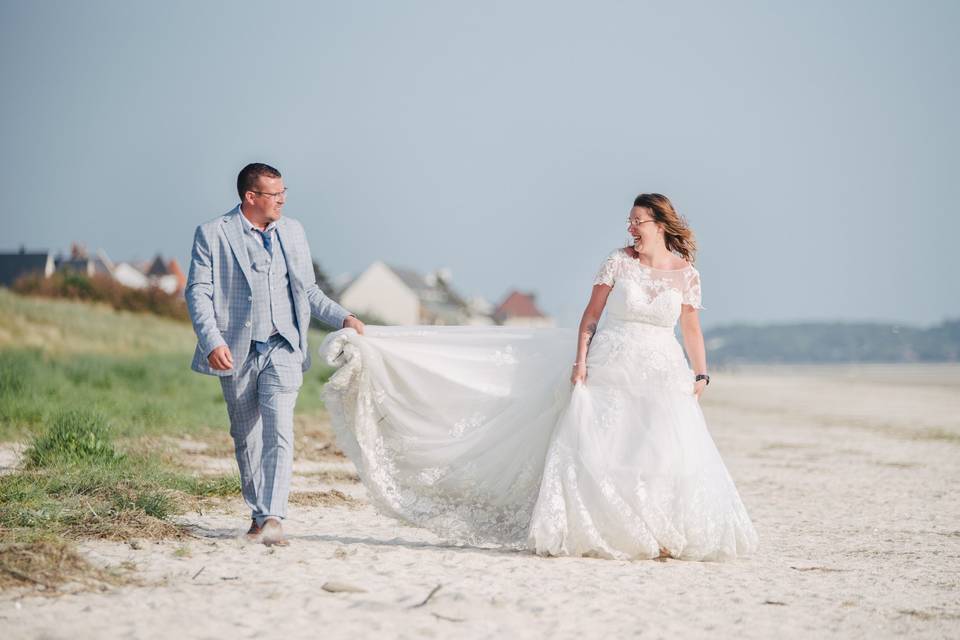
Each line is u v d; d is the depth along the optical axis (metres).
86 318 53.50
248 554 8.82
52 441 13.94
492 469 9.78
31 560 7.82
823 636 6.94
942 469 19.91
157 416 21.16
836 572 9.25
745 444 25.47
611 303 9.89
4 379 23.48
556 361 9.97
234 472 13.93
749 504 14.40
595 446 9.43
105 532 9.34
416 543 9.98
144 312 62.97
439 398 9.84
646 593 7.94
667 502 9.28
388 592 7.64
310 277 9.68
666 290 9.78
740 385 90.19
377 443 9.85
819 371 187.75
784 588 8.38
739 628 7.03
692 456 9.45
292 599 7.32
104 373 29.55
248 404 9.27
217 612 6.92
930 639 6.95
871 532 11.98
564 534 9.25
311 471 15.99
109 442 14.54
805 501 14.80
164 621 6.66
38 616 6.64
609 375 9.68
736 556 9.58
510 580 8.19
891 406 48.66
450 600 7.37
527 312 188.75
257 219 9.24
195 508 11.45
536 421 9.84
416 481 9.84
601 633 6.76
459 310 154.25
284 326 9.25
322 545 9.49
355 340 9.66
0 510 9.61
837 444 25.75
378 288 134.25
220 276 9.12
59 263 140.25
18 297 56.78
